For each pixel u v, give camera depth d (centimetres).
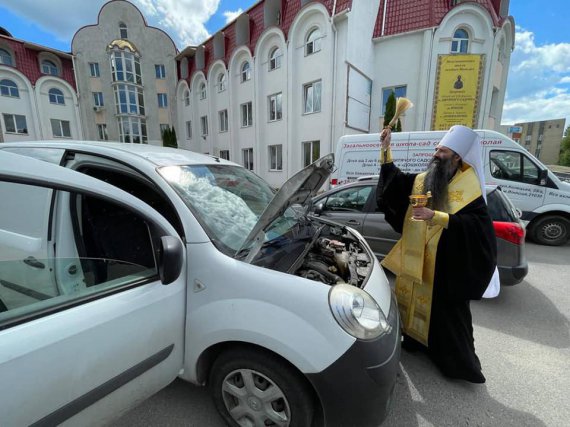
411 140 674
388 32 1241
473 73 1137
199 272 157
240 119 1661
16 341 100
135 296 138
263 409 155
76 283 130
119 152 187
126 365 134
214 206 184
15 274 120
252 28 1573
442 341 217
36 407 104
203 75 1906
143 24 2241
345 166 769
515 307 335
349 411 138
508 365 238
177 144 2183
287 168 1386
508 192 589
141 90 2297
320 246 229
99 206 174
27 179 105
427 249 211
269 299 144
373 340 141
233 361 158
